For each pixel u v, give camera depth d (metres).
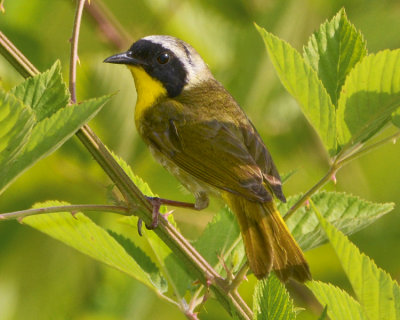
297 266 7.51
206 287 6.80
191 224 11.88
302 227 7.77
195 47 11.77
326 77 7.04
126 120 10.74
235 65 11.54
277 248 7.62
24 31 11.54
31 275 11.36
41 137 5.70
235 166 9.02
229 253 7.75
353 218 7.48
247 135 9.57
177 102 10.03
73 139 10.64
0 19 11.52
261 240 7.76
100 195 10.92
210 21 11.85
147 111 10.13
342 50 7.05
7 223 11.20
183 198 11.68
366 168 13.34
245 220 7.97
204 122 9.66
